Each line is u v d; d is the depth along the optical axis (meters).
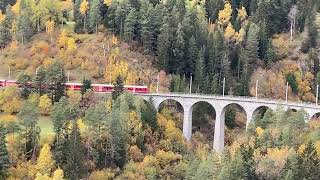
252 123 149.88
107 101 163.50
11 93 165.75
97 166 135.62
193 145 171.62
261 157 118.50
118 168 136.75
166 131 159.75
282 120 139.38
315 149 116.44
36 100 164.12
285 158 115.06
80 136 132.75
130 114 152.62
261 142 127.88
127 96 160.62
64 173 125.75
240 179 110.94
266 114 153.50
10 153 127.50
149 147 149.62
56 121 136.38
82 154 130.00
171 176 139.88
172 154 149.25
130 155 142.75
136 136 148.50
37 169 124.56
